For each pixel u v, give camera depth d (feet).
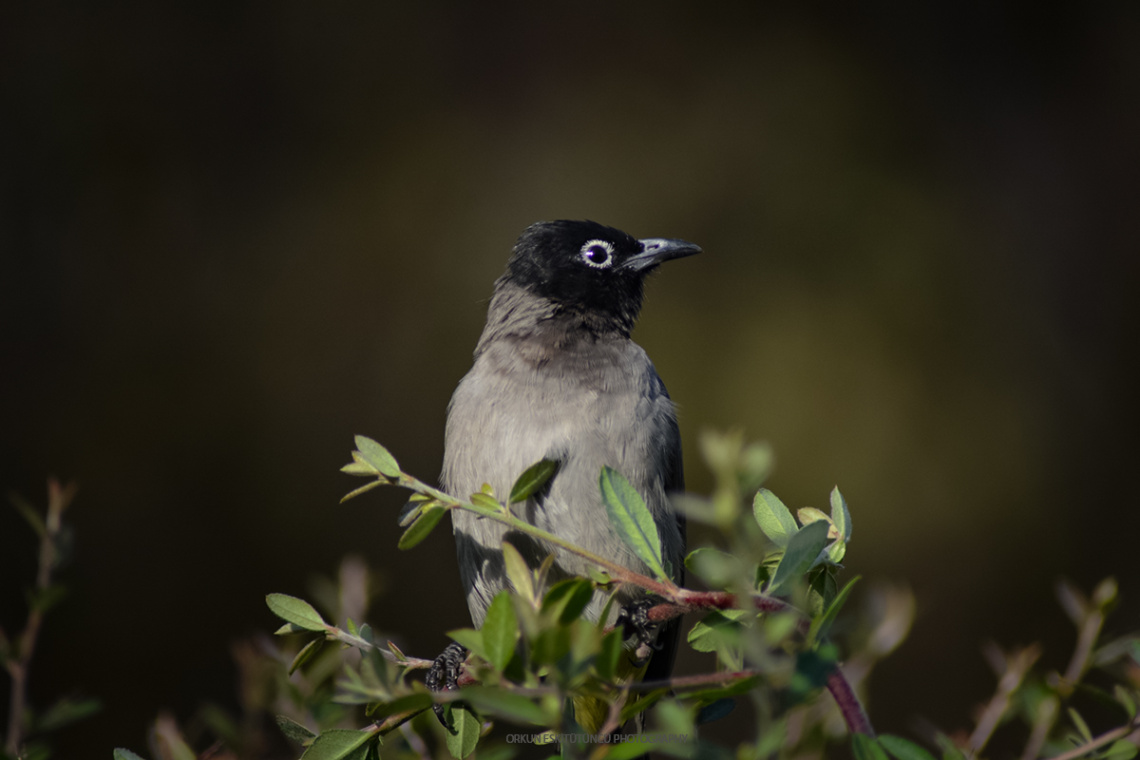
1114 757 10.90
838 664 9.45
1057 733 11.05
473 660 10.92
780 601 10.14
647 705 9.45
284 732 10.91
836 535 10.87
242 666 11.08
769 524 10.87
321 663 11.03
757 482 9.50
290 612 10.89
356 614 11.05
